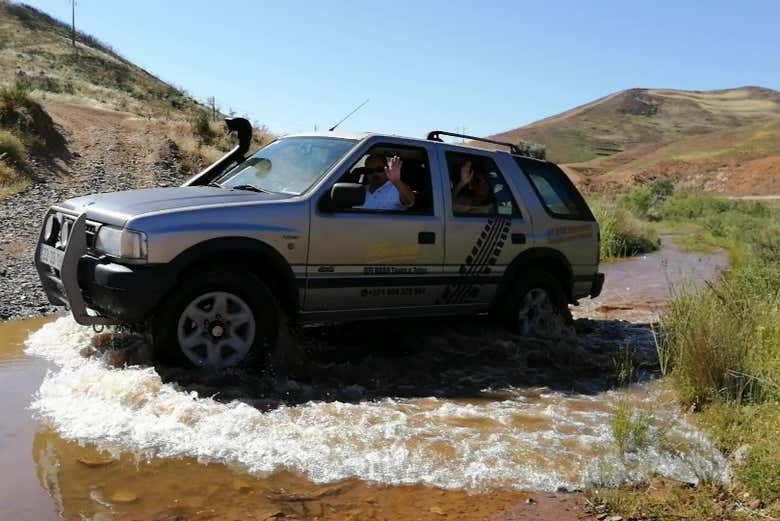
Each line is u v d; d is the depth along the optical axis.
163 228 4.78
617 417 4.35
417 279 6.02
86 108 36.09
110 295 4.74
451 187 6.32
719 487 3.68
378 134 5.99
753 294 7.04
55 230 5.66
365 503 3.38
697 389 5.02
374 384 5.33
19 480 3.41
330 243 5.46
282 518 3.18
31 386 4.79
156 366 4.91
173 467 3.63
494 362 6.13
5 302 7.51
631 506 3.43
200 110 68.06
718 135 166.50
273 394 4.88
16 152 19.47
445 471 3.78
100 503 3.21
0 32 74.00
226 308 5.09
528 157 7.32
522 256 6.80
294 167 5.91
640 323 8.32
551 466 3.90
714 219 26.12
